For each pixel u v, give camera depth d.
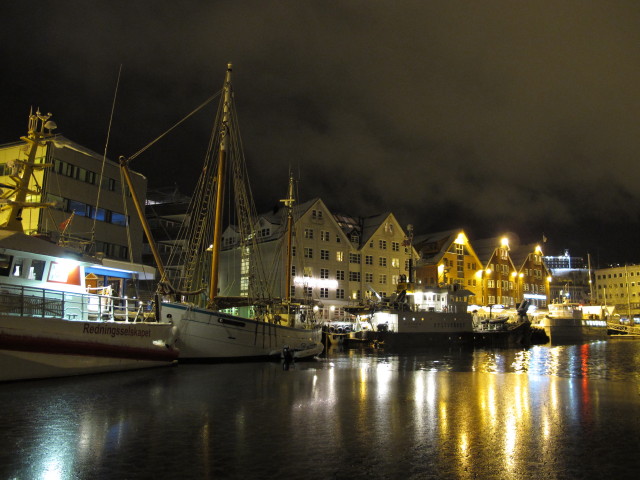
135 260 58.34
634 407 18.89
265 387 22.50
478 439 13.27
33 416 14.84
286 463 10.84
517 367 38.78
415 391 22.55
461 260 96.56
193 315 33.34
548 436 13.77
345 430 14.02
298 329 42.38
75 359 23.16
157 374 26.05
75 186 51.12
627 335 111.00
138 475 9.87
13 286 21.59
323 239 77.06
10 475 9.71
